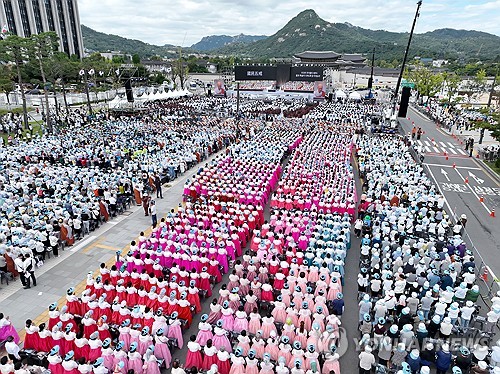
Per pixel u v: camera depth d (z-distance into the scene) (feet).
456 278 62.08
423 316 52.65
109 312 51.96
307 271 59.93
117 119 196.54
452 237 74.84
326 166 118.11
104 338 47.32
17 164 112.88
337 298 55.26
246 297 54.85
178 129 168.35
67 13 421.59
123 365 41.98
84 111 224.94
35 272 66.95
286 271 61.16
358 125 192.54
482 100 317.01
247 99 287.28
